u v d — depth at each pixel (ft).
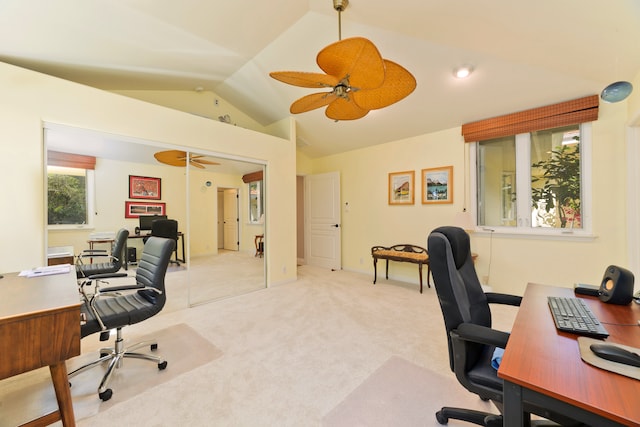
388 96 6.33
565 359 2.56
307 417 4.78
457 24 6.64
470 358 3.75
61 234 8.20
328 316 9.45
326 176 17.89
